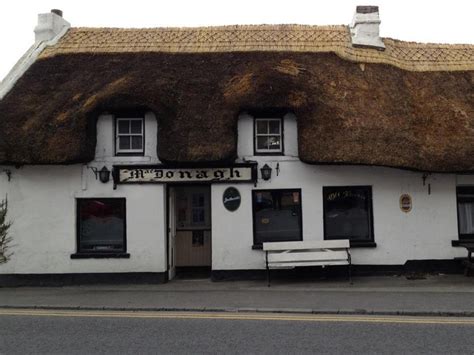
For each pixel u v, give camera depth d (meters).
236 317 8.19
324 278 11.95
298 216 12.13
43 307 9.18
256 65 12.59
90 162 12.02
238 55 13.05
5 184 12.02
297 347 6.39
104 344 6.62
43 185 12.01
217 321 7.91
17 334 7.18
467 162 11.32
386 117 11.67
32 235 11.95
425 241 12.04
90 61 12.98
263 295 9.99
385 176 12.08
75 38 13.99
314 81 12.13
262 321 7.89
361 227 12.23
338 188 12.23
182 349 6.35
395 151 11.16
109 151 12.02
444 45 14.34
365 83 12.37
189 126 11.46
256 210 12.20
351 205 12.29
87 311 8.86
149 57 13.03
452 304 8.84
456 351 6.17
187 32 14.34
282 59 12.83
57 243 11.94
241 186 12.02
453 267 12.02
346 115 11.53
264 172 11.91
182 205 14.21
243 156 12.04
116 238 12.18
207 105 11.77
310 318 8.07
